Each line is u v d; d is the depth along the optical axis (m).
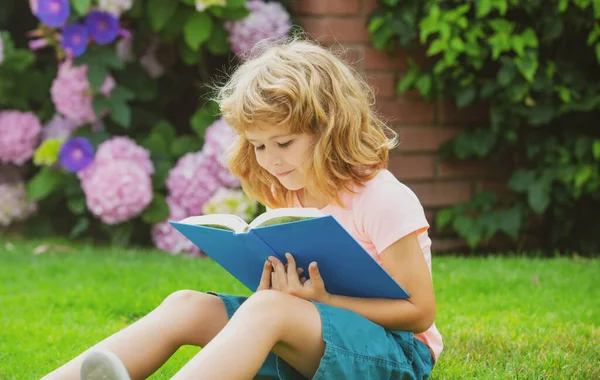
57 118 5.12
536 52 4.38
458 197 4.80
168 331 2.09
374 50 4.64
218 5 4.66
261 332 1.89
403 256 2.08
